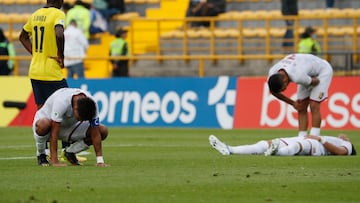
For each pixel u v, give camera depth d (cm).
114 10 9494
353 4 9212
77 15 9025
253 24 9119
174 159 4309
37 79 4309
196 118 7194
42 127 3841
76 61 8156
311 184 3281
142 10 9725
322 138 4388
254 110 7031
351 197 2998
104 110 7438
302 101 4878
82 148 3928
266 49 8619
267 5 9312
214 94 7169
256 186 3222
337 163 4012
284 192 3091
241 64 8775
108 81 7450
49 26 4269
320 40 8881
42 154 3991
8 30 9912
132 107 7369
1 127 7425
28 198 2939
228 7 9381
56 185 3250
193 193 3056
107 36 9394
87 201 2881
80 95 3772
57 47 4269
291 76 4662
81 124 3859
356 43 8606
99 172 3656
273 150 4316
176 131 6731
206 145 5328
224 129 6931
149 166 3938
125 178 3450
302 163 4012
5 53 8344
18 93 7606
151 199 2923
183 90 7250
